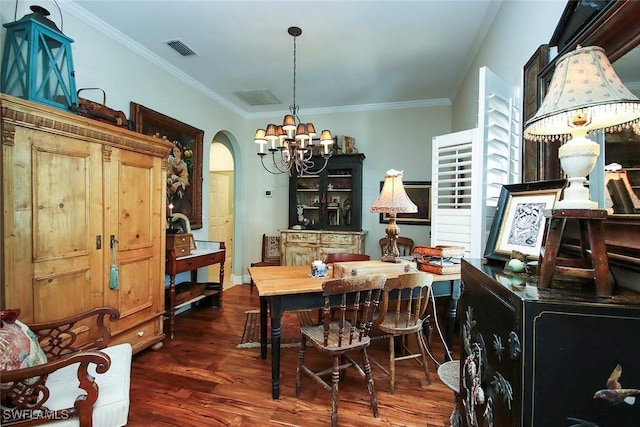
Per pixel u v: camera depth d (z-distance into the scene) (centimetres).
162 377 227
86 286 207
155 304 269
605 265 81
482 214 189
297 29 276
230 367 242
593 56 87
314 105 483
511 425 82
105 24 268
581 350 73
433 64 342
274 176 522
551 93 92
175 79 361
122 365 161
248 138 527
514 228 130
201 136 403
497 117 192
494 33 254
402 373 235
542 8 173
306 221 494
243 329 320
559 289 85
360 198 464
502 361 89
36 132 175
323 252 458
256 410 190
